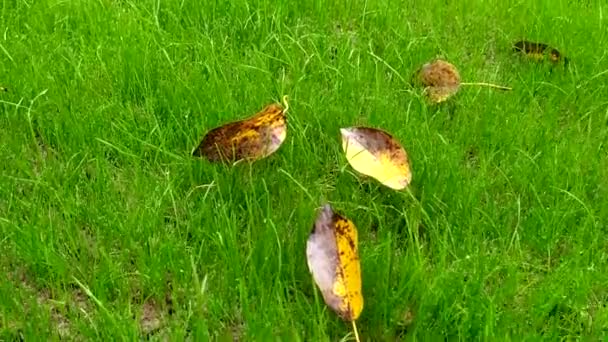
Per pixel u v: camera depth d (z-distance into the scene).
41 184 0.83
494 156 0.93
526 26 1.22
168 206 0.83
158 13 1.17
